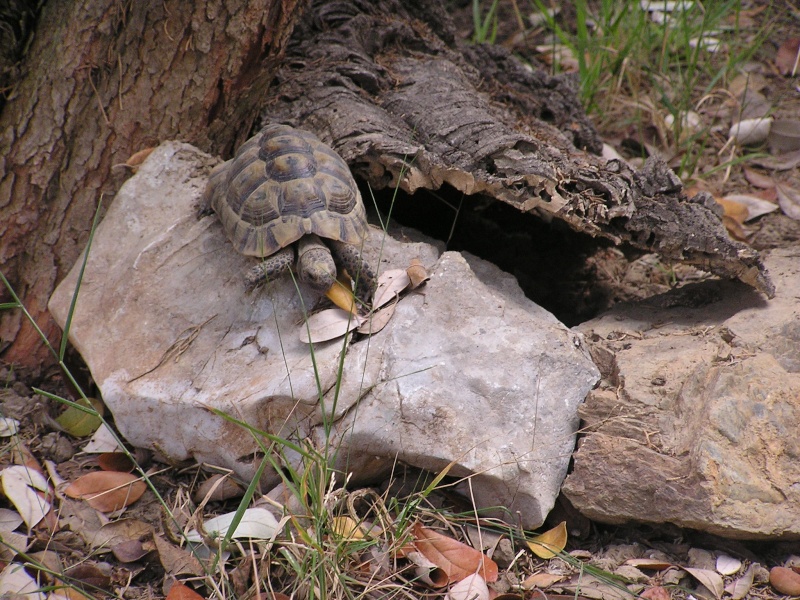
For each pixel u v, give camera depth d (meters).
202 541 2.36
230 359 2.42
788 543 2.35
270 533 2.35
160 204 2.51
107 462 2.44
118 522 2.39
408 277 2.43
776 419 2.37
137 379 2.42
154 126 2.53
